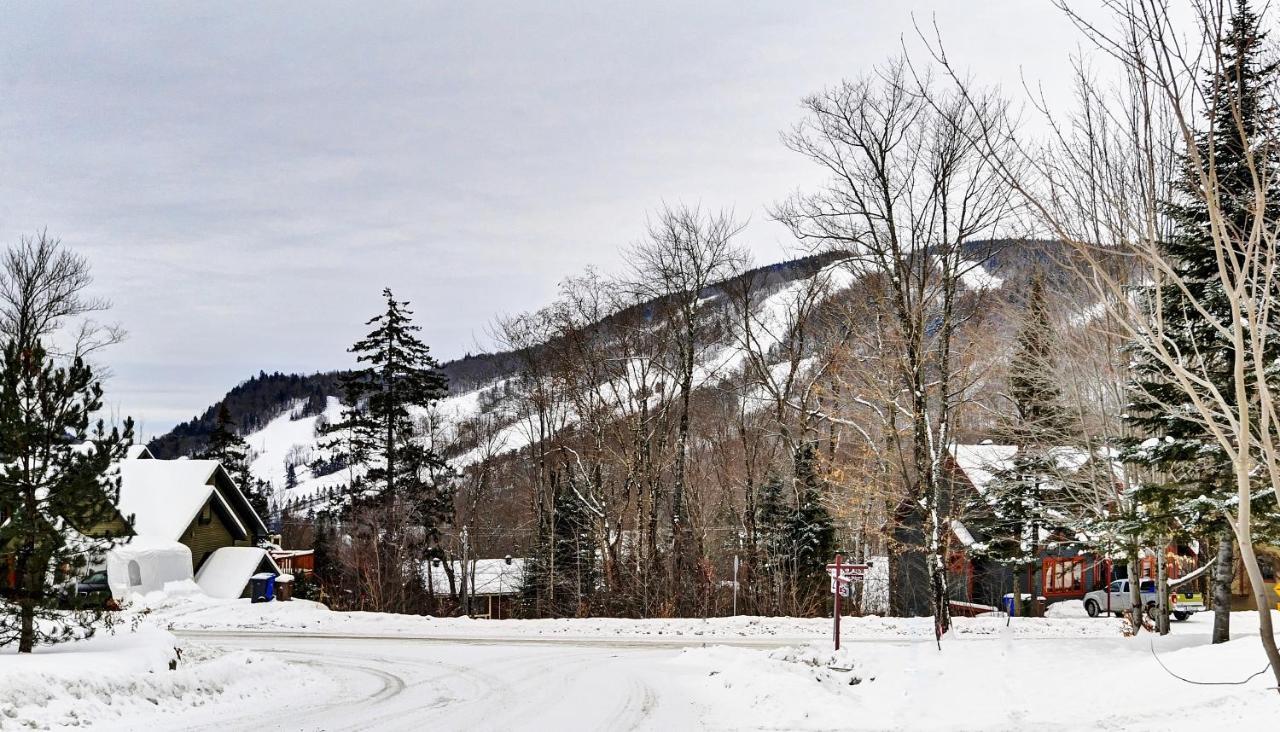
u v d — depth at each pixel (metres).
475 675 18.64
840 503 32.78
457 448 47.66
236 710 13.90
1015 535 25.20
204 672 15.39
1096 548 21.78
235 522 44.12
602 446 38.59
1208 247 12.96
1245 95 5.50
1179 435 14.63
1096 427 20.89
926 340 23.92
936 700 14.55
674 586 35.91
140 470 41.69
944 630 23.91
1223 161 9.66
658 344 38.25
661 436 38.72
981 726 11.67
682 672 18.83
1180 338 13.52
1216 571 15.88
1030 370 21.62
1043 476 23.48
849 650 20.02
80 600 15.73
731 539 41.00
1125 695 12.33
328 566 54.41
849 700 15.13
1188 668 12.73
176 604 34.44
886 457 25.64
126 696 13.15
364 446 45.62
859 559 35.59
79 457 15.70
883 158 22.14
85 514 15.39
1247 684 10.92
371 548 44.16
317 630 28.08
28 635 15.17
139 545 36.41
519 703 14.99
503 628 28.36
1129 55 5.11
